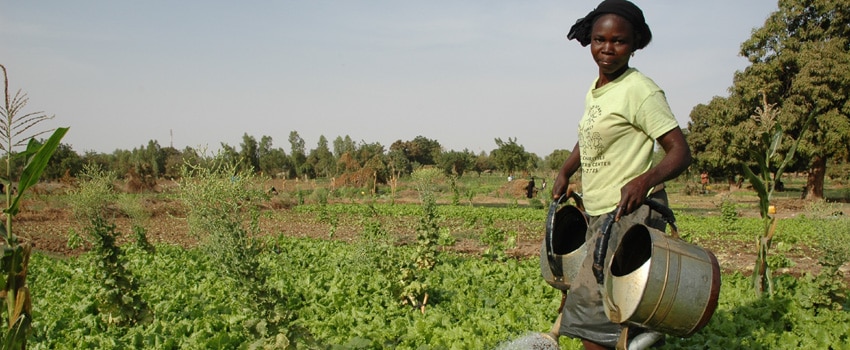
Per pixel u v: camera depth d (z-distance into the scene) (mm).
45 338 7523
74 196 7781
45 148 4016
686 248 3240
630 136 3559
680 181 73000
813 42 35469
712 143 39781
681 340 6121
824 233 7734
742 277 10156
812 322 7043
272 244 15586
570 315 3648
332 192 52094
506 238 20625
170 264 13234
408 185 58969
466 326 6852
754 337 6379
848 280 10617
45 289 10836
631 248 3514
